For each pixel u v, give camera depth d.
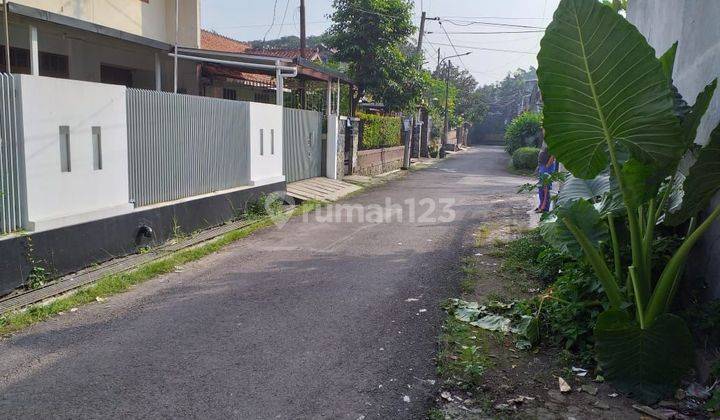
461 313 5.61
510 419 3.73
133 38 11.72
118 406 3.78
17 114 6.04
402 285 6.68
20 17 9.08
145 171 8.31
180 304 5.91
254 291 6.38
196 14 15.02
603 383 4.23
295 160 14.89
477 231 10.10
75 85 6.73
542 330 4.99
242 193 10.92
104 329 5.16
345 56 21.03
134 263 7.36
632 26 3.61
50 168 6.43
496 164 29.94
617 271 4.71
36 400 3.85
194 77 15.45
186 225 9.15
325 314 5.64
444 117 40.81
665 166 3.96
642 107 3.80
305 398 3.95
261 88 18.98
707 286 4.70
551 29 3.83
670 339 4.00
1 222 5.94
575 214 5.10
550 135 4.14
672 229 5.39
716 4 5.02
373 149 21.28
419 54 23.52
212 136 10.05
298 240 9.16
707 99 3.96
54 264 6.47
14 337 4.94
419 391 4.09
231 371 4.34
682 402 3.97
